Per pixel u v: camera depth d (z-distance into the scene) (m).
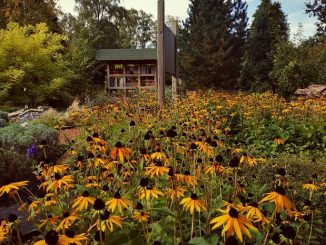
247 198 2.71
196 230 2.40
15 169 5.08
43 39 18.41
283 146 6.74
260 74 19.86
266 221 1.95
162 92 8.45
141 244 2.14
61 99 18.83
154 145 4.00
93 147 3.23
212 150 3.25
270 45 20.34
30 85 17.38
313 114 8.02
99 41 35.09
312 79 14.83
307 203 2.59
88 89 22.67
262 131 7.27
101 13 38.75
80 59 23.48
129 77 24.42
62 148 6.73
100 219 1.88
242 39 31.34
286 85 15.05
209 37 29.78
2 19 26.02
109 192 2.71
